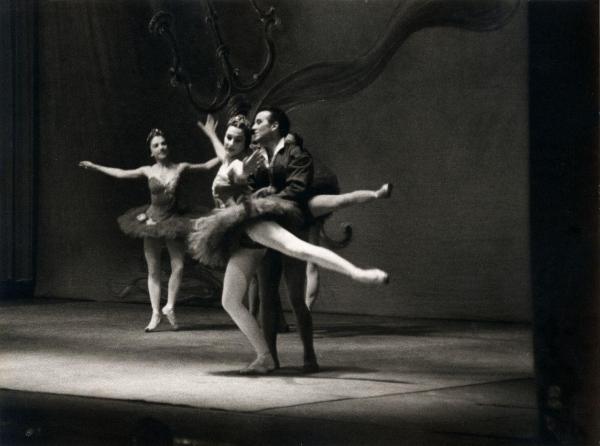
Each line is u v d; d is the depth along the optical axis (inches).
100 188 523.5
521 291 402.9
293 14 455.2
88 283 530.0
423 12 421.1
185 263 487.2
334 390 243.4
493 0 403.5
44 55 539.8
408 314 430.6
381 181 435.8
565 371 164.2
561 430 165.0
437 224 422.0
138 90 508.1
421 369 281.0
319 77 450.3
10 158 538.9
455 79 416.2
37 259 550.6
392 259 433.1
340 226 439.8
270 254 269.1
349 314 443.2
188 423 203.8
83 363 295.6
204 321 417.7
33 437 196.9
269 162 273.9
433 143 422.3
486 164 409.4
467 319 416.2
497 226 407.5
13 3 534.0
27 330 387.2
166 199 380.2
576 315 161.8
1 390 247.6
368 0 436.1
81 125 529.7
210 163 390.6
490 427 196.9
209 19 472.7
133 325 404.5
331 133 448.1
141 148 509.7
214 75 479.5
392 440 185.9
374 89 436.1
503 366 287.7
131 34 509.0
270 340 274.4
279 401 227.6
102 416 213.3
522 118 400.2
